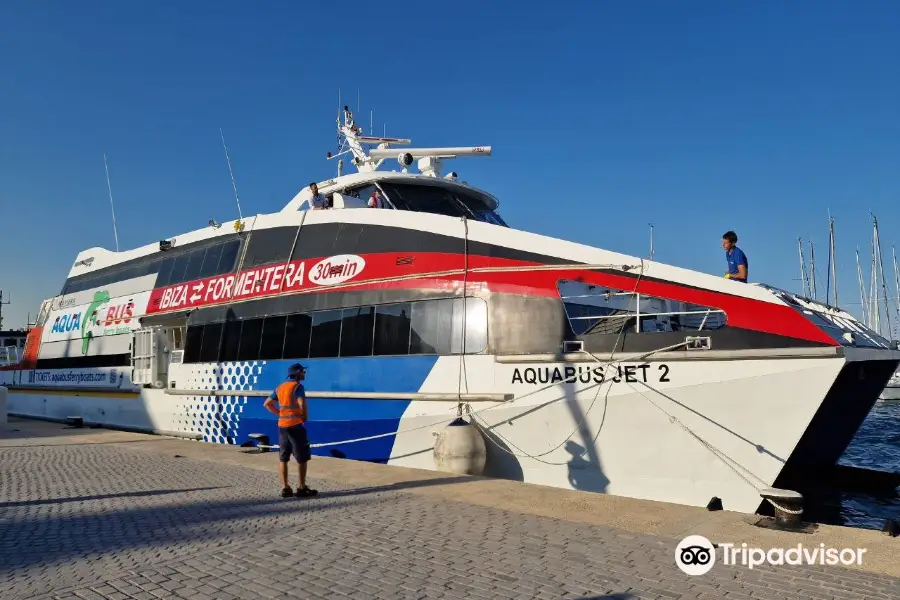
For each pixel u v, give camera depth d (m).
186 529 5.91
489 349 8.84
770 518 6.21
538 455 8.41
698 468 7.38
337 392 10.27
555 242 8.80
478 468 8.64
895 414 26.03
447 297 9.31
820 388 6.74
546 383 8.32
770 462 6.99
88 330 17.14
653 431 7.64
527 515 6.46
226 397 12.31
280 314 11.45
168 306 14.15
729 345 7.41
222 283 12.86
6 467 9.80
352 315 10.32
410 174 11.84
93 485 8.24
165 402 13.81
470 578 4.57
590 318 8.16
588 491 8.00
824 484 10.59
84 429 15.75
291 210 13.09
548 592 4.30
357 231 10.72
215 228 13.66
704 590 4.36
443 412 9.11
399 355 9.62
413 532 5.79
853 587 4.42
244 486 8.13
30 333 20.25
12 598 4.16
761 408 7.03
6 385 20.94
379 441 9.77
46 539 5.57
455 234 9.59
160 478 8.75
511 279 8.88
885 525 5.80
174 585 4.41
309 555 5.10
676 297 7.84
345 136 15.24
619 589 4.36
